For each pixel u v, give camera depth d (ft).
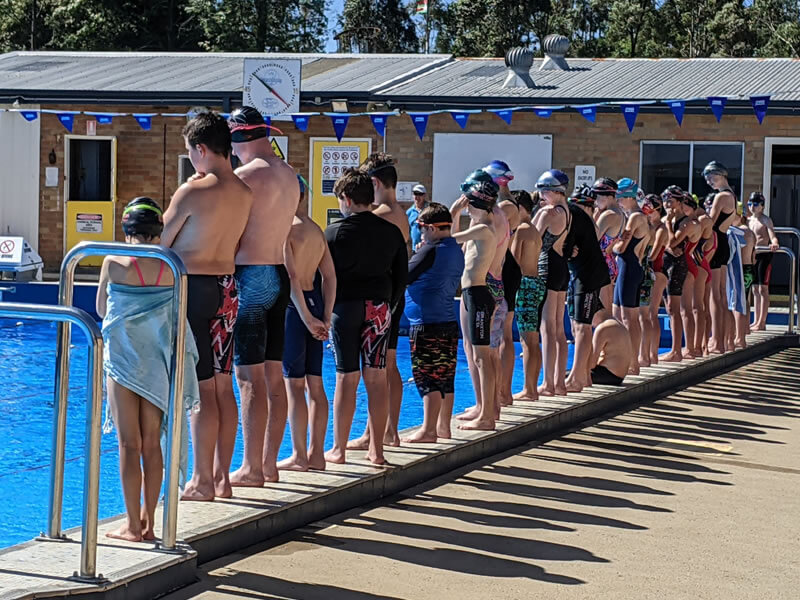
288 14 138.31
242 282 18.35
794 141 59.77
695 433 27.94
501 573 15.71
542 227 29.68
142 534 15.33
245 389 18.65
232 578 14.99
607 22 163.84
